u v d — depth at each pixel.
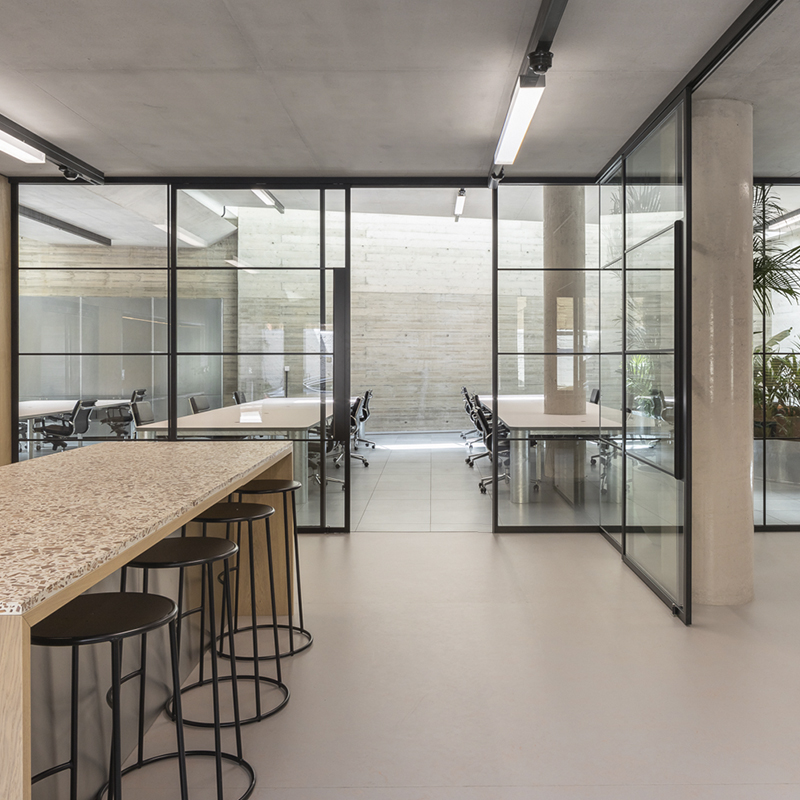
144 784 2.03
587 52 2.96
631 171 4.11
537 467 5.04
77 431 5.00
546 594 3.71
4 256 4.90
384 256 11.42
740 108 3.50
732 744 2.22
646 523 3.87
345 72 3.16
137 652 2.28
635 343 4.05
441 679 2.71
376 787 2.01
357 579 3.97
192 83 3.29
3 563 1.23
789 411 4.93
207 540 2.11
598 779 2.04
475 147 4.25
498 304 4.98
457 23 2.71
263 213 4.97
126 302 4.99
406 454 9.34
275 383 5.02
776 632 3.16
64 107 3.60
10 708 1.03
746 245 3.54
